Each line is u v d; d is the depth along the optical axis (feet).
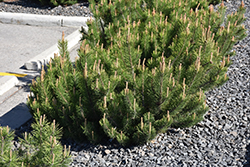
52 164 8.91
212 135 13.71
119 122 12.52
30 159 9.65
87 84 11.53
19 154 10.03
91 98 12.12
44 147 9.45
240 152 12.44
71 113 12.66
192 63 12.71
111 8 17.34
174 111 12.07
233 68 20.47
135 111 11.73
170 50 14.34
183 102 11.64
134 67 12.75
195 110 12.84
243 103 16.22
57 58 13.42
